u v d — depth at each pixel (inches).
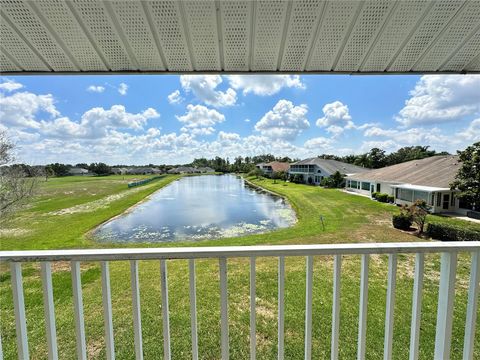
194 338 41.7
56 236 387.2
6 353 96.8
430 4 52.3
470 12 54.4
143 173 2984.7
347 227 389.1
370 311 122.8
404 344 96.5
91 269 197.0
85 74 76.1
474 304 42.8
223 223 488.1
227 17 55.6
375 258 209.0
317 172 1243.8
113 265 207.5
